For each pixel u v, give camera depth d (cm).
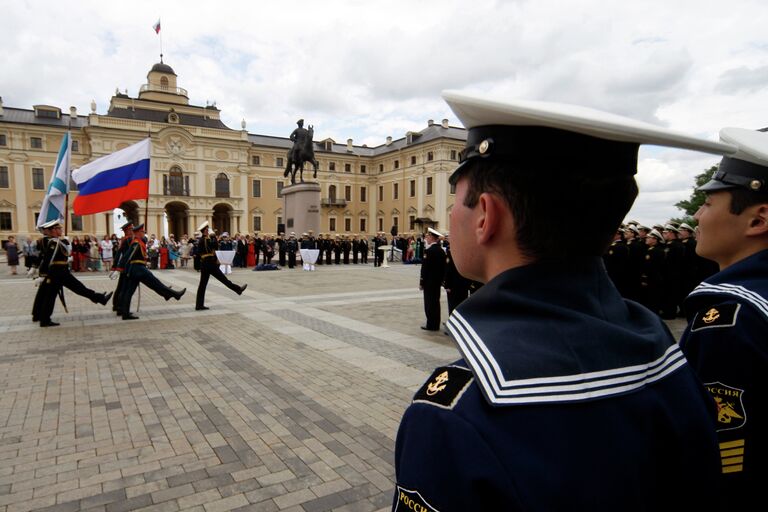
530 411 58
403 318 838
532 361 62
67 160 936
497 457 55
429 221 4141
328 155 5656
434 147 4784
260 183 5266
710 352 121
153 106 4925
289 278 1650
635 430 64
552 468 56
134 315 833
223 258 1855
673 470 69
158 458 311
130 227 845
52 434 347
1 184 4231
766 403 114
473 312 74
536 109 64
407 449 64
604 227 72
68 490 272
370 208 5922
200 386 455
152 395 430
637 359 69
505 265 75
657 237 912
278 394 433
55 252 752
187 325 763
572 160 67
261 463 304
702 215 152
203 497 266
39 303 780
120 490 272
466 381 64
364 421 371
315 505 258
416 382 470
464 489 55
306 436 344
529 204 69
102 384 461
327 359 555
